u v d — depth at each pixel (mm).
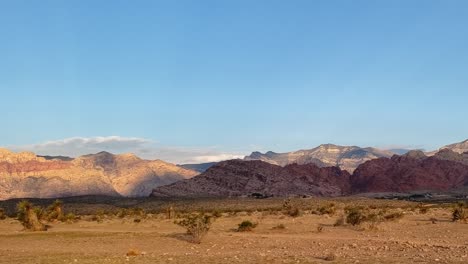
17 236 52969
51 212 88500
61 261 27984
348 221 57438
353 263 23906
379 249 32000
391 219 63062
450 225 55656
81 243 43344
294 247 35688
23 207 65000
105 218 105750
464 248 31219
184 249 36656
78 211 172375
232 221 76250
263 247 36438
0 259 30797
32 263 27547
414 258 25516
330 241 39094
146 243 42031
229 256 28672
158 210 157625
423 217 74062
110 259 28391
